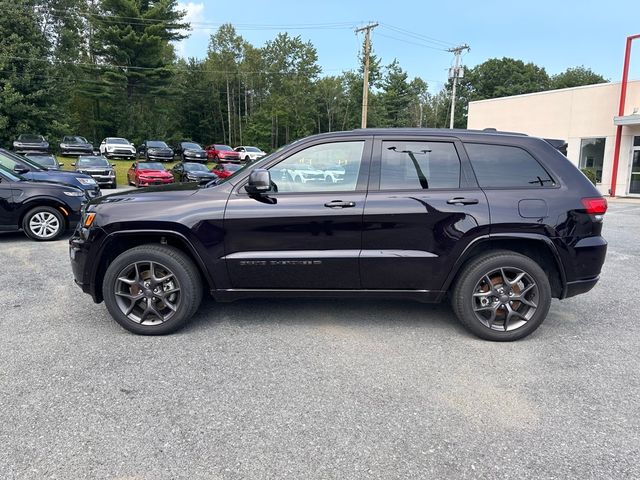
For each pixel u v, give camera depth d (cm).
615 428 266
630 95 2041
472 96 7056
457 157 388
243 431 260
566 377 327
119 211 383
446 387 311
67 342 377
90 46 4069
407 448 246
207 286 419
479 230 374
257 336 394
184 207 379
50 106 3200
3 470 224
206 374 325
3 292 509
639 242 871
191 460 235
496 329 388
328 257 377
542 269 394
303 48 5744
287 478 222
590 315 457
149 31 4062
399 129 397
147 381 314
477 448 247
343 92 6234
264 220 375
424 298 393
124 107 4316
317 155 388
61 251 732
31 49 3084
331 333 402
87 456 236
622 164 2067
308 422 269
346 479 222
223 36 5581
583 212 380
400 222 373
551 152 393
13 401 286
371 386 312
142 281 389
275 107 5456
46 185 818
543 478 225
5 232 861
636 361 353
